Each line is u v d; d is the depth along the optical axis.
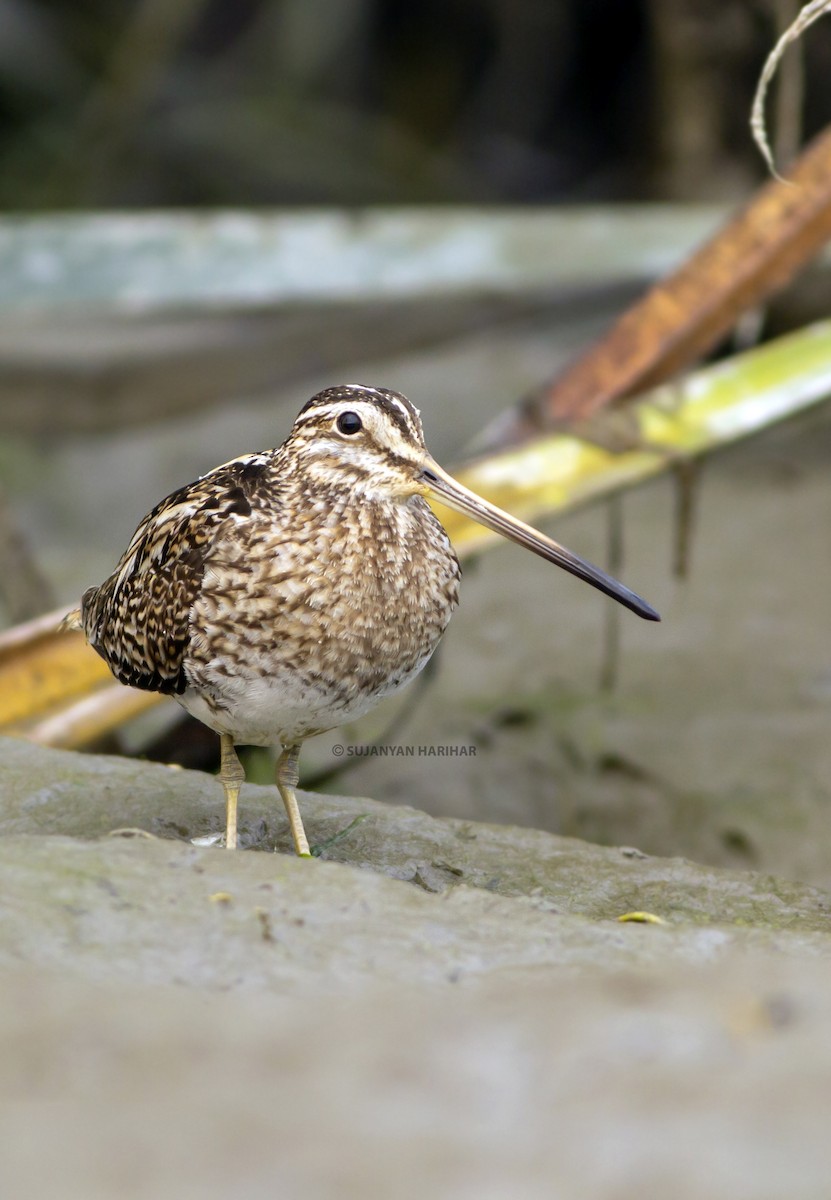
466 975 5.61
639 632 14.94
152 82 30.17
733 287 11.50
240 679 7.13
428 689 14.12
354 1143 3.44
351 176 31.02
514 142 32.31
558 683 14.03
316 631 7.04
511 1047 3.96
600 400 11.66
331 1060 3.93
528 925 6.09
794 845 11.64
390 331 22.14
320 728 7.41
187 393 21.61
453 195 31.12
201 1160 3.38
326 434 7.21
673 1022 4.08
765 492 18.25
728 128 21.19
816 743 12.62
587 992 4.45
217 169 30.59
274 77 32.56
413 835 8.03
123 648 7.66
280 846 7.89
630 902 7.38
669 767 12.54
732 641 14.58
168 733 11.18
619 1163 3.31
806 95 24.14
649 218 16.83
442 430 20.23
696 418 11.62
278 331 21.89
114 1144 3.46
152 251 15.66
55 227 15.66
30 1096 3.75
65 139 30.19
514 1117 3.56
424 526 7.45
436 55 32.94
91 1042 4.11
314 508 7.14
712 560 16.47
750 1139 3.39
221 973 5.39
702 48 20.80
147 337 22.33
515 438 11.66
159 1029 4.21
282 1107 3.64
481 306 22.52
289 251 15.88
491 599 15.95
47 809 8.05
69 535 18.59
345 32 32.50
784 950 6.05
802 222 11.38
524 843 8.00
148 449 20.78
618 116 31.50
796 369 11.95
